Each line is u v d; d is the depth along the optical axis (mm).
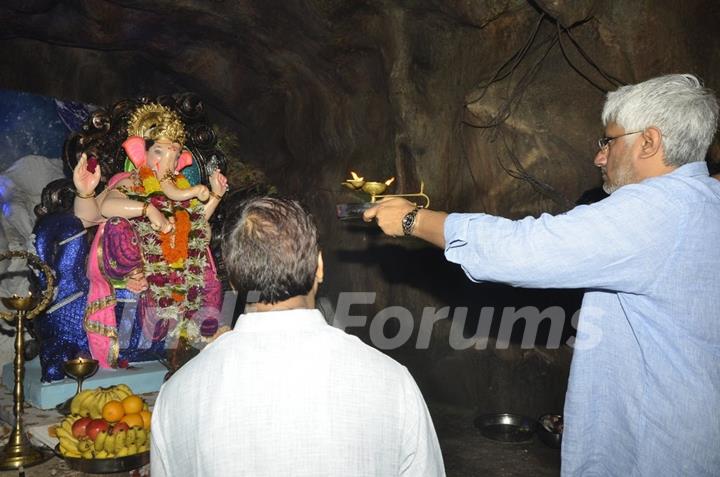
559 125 4328
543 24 4445
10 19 6344
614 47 4004
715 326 1309
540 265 1317
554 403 4562
